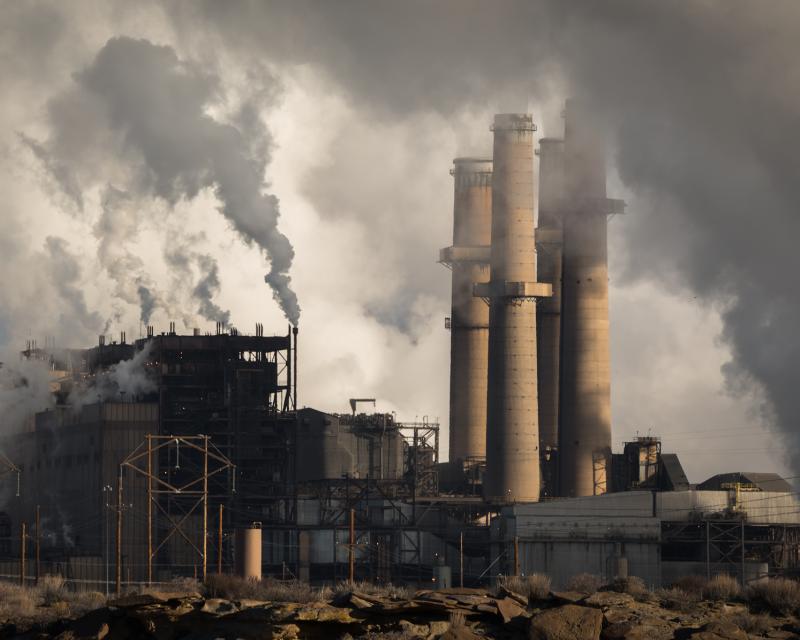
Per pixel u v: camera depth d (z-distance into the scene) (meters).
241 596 159.12
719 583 162.25
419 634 132.88
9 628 154.12
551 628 131.25
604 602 149.62
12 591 176.00
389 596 151.25
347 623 136.50
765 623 142.62
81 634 144.88
